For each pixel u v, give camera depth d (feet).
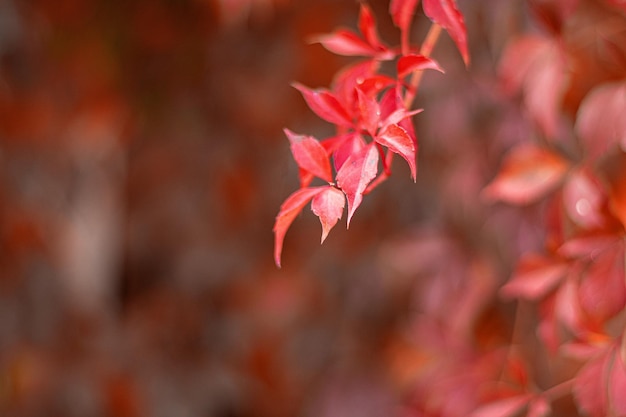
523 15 3.89
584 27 3.32
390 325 6.82
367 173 2.60
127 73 6.65
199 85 6.86
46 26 6.31
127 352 7.43
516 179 3.26
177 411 7.48
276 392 7.51
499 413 3.32
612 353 3.15
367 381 6.89
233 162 7.26
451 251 4.90
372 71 2.88
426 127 5.39
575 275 3.24
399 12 2.85
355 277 7.06
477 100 4.60
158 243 7.61
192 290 7.73
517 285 3.27
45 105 6.46
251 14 6.39
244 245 7.66
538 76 3.32
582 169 3.22
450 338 4.59
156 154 7.13
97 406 7.13
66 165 6.86
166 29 6.54
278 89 6.83
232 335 7.69
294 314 7.47
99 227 7.22
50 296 6.98
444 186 5.19
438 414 4.26
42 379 6.91
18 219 6.72
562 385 3.31
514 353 4.31
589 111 3.19
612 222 3.18
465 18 4.37
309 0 6.47
